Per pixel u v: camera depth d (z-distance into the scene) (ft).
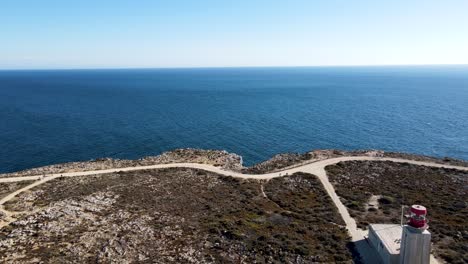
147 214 159.74
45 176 230.68
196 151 306.35
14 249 123.03
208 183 217.36
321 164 245.24
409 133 425.69
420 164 239.09
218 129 458.09
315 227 147.74
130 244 128.06
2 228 144.77
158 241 131.75
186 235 137.59
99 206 168.45
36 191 197.36
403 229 110.83
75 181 217.97
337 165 241.55
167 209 167.53
